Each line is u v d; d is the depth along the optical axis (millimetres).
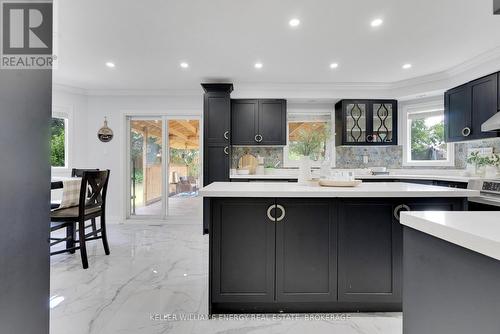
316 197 1735
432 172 4023
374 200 1755
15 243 726
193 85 4160
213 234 1742
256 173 4477
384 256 1760
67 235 2984
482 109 3072
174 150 4574
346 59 3133
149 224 4395
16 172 728
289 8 2117
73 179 2836
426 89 3783
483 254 604
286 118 4266
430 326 803
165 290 2105
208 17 2248
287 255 1753
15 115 726
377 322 1705
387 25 2375
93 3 2045
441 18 2258
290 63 3262
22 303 749
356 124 4199
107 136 4449
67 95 4215
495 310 598
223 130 3971
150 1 2029
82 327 1637
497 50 2846
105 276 2352
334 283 1762
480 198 2357
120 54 3006
